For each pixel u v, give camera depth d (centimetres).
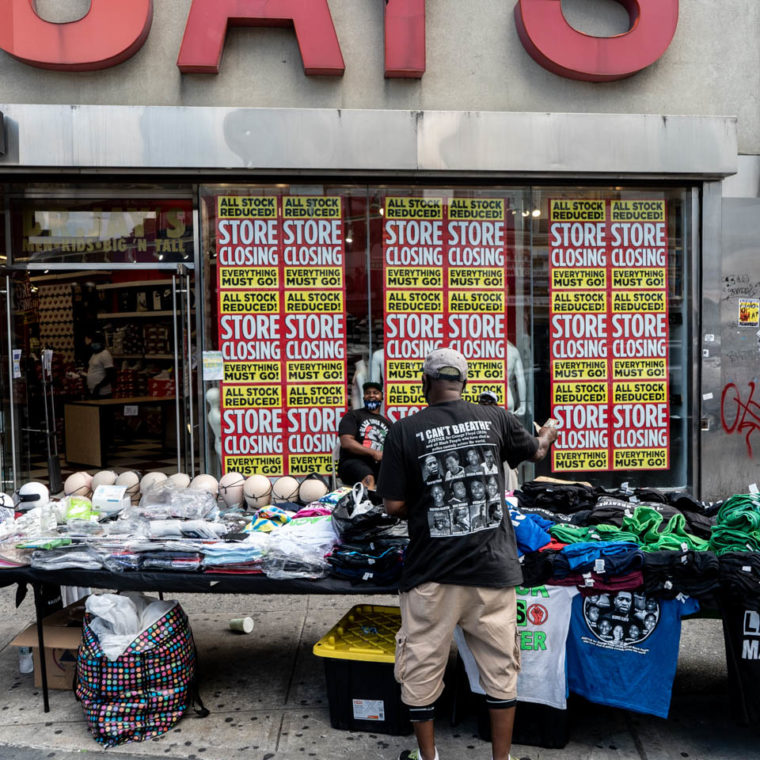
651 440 715
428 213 692
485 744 336
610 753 329
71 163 638
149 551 354
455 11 683
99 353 1024
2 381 733
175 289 703
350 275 691
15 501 462
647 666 327
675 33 698
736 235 704
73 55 640
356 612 391
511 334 702
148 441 1111
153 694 347
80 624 404
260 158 649
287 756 327
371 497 355
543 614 329
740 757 326
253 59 670
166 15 662
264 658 425
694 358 711
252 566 347
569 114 670
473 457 298
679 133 677
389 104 682
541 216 699
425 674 298
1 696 385
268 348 691
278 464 696
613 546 332
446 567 291
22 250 707
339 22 675
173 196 693
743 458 713
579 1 691
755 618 317
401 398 698
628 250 706
